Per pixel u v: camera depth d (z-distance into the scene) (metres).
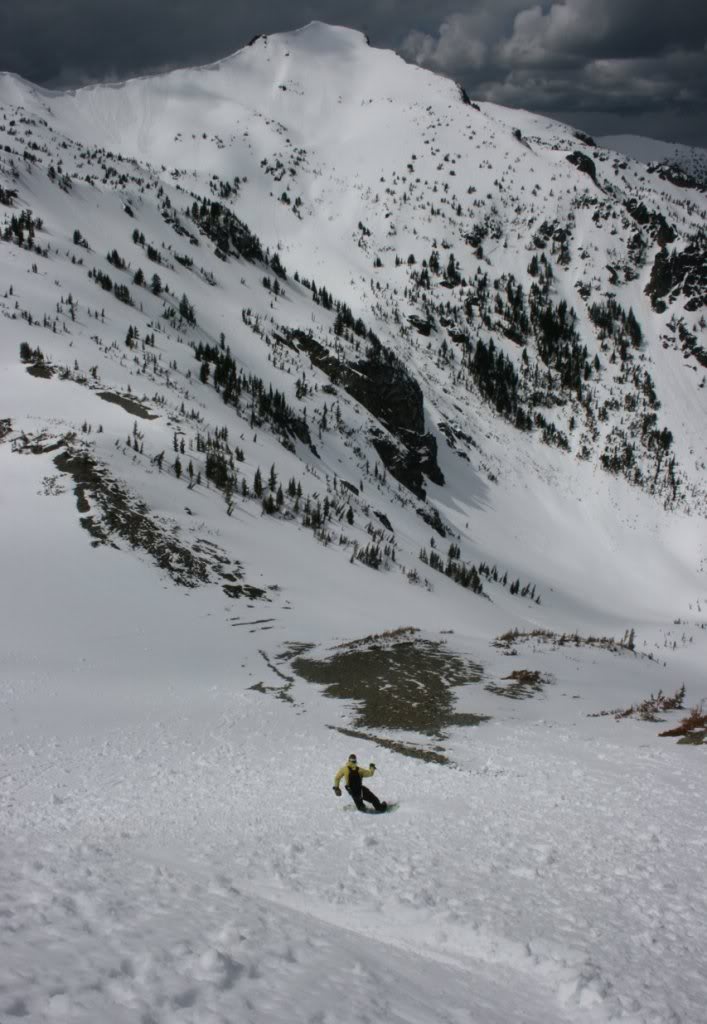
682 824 13.39
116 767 23.05
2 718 29.41
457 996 7.01
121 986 5.45
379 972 7.13
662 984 7.67
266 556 74.50
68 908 7.20
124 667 41.56
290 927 8.07
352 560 89.12
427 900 9.94
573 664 39.06
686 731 22.91
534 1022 6.74
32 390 95.44
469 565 162.88
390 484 182.12
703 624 180.75
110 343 128.75
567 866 11.38
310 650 46.69
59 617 49.66
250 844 13.47
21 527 62.41
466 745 22.84
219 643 49.09
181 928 7.13
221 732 27.80
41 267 157.88
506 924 9.04
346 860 12.10
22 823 16.72
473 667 35.78
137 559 62.16
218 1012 5.33
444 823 14.32
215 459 91.81
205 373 141.38
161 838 14.27
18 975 5.22
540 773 18.14
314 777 20.19
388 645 40.69
